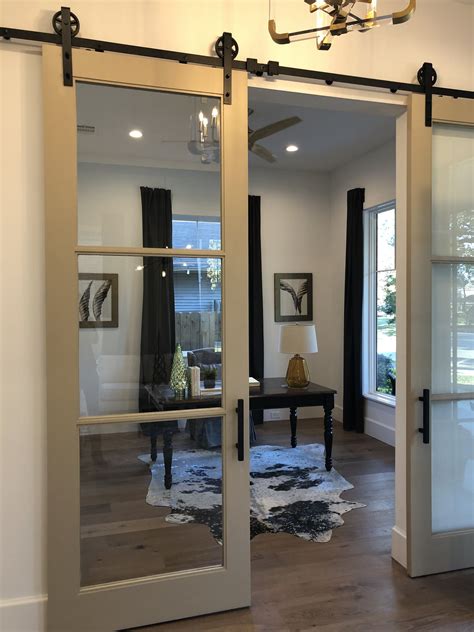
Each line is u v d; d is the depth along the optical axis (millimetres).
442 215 2473
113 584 1993
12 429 1920
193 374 2094
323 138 4691
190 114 2072
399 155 2520
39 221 1936
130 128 2010
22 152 1911
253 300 5602
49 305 1884
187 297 2092
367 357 5332
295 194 5906
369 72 2309
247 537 2141
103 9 1955
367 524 2967
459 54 2467
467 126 2480
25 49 1893
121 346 2016
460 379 2512
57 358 1897
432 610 2127
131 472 2027
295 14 2203
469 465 2521
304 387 4031
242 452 2102
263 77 2166
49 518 1901
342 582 2344
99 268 1981
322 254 6020
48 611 1911
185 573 2072
